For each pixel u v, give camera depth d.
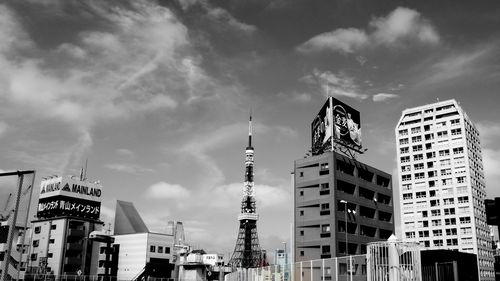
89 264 118.81
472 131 138.62
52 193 123.94
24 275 104.00
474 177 131.12
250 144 183.38
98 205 129.38
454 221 125.94
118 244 125.62
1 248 103.94
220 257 160.75
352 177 91.19
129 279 119.25
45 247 117.38
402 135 141.88
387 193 100.75
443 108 136.25
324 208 85.94
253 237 168.00
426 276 39.34
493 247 141.25
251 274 63.41
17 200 29.53
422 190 133.62
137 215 155.62
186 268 99.12
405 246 40.91
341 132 95.44
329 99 96.19
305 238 87.56
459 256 62.59
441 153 133.12
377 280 40.59
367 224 91.00
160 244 123.44
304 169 92.06
